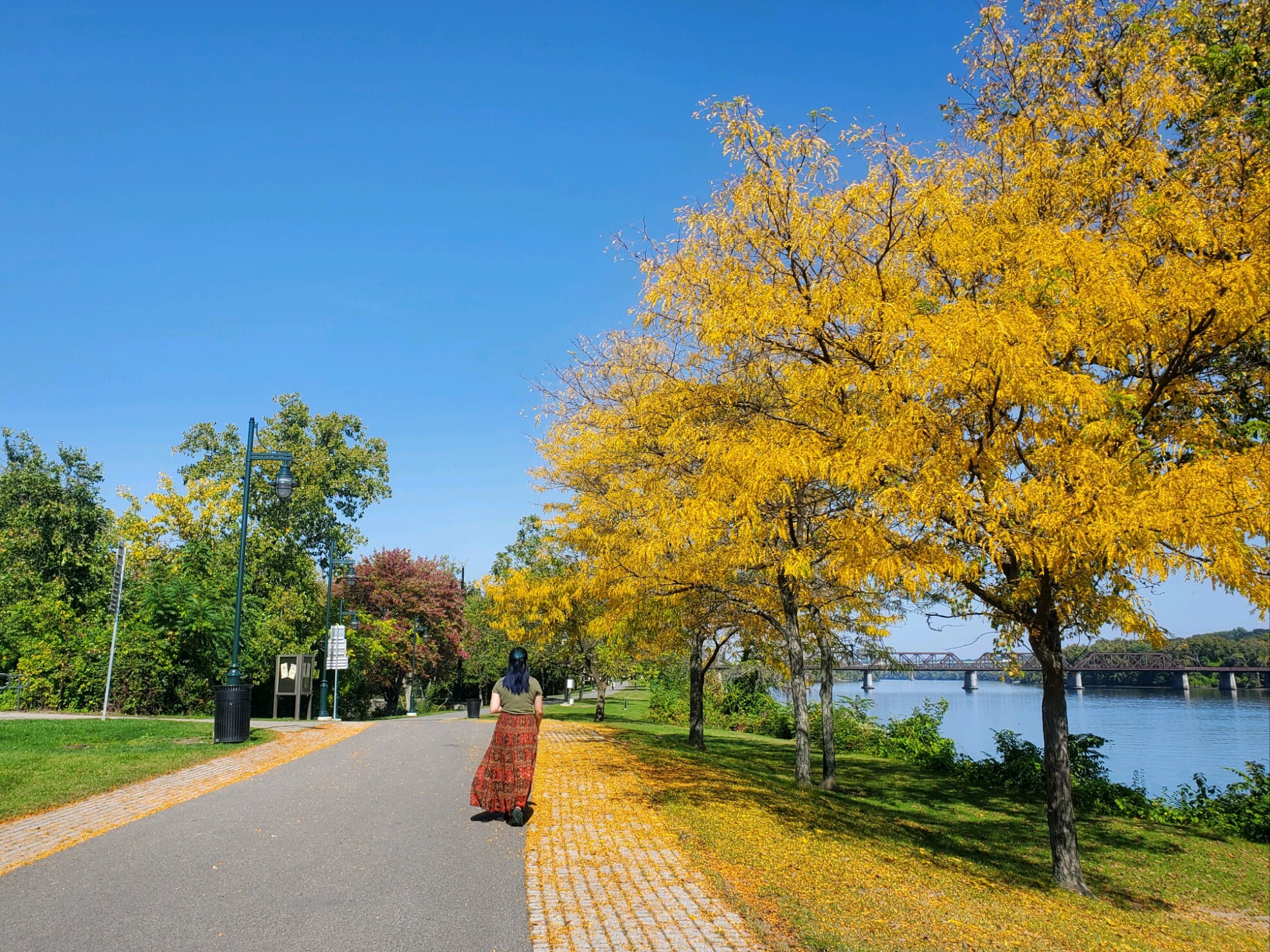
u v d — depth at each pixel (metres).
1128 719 51.09
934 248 8.78
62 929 5.01
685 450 10.77
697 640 18.11
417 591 45.09
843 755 24.98
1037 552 7.00
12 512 46.88
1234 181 8.48
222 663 23.44
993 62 9.88
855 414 8.34
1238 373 8.58
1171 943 6.96
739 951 4.89
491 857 6.71
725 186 9.79
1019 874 9.62
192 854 6.71
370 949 4.74
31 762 11.26
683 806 9.18
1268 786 15.05
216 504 36.88
